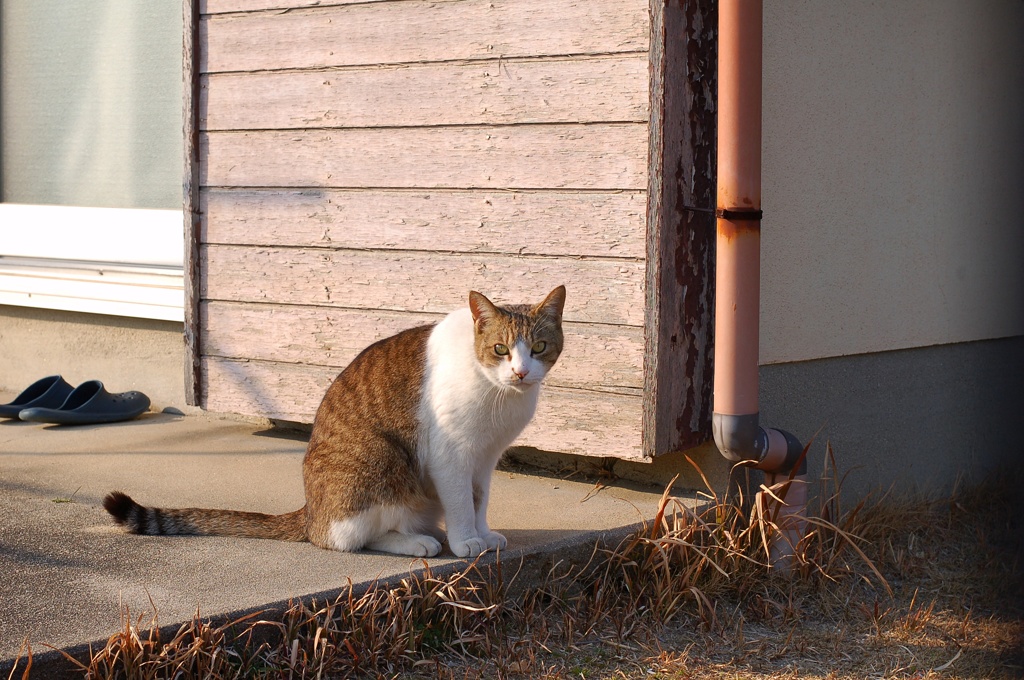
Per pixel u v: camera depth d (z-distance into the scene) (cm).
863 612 468
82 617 349
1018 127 711
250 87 623
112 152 769
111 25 761
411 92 568
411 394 419
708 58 511
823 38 558
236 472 558
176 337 718
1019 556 557
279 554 421
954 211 664
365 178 588
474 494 440
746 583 470
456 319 429
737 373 479
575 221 521
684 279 510
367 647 373
